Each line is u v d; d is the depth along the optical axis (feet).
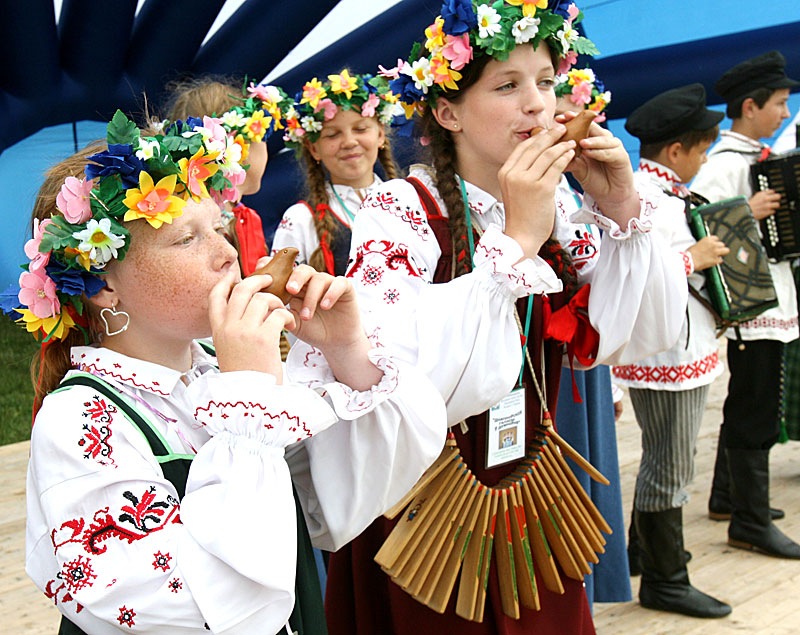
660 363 8.86
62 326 3.53
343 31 17.07
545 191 4.64
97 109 19.12
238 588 3.12
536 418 5.25
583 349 5.39
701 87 9.61
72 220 3.37
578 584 5.38
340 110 10.43
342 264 10.44
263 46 16.88
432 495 4.77
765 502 10.54
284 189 18.11
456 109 5.10
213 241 3.58
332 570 5.44
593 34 15.10
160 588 3.08
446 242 5.10
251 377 3.26
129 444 3.33
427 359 4.49
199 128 3.72
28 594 9.32
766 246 10.36
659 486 9.11
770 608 9.23
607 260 5.29
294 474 4.25
